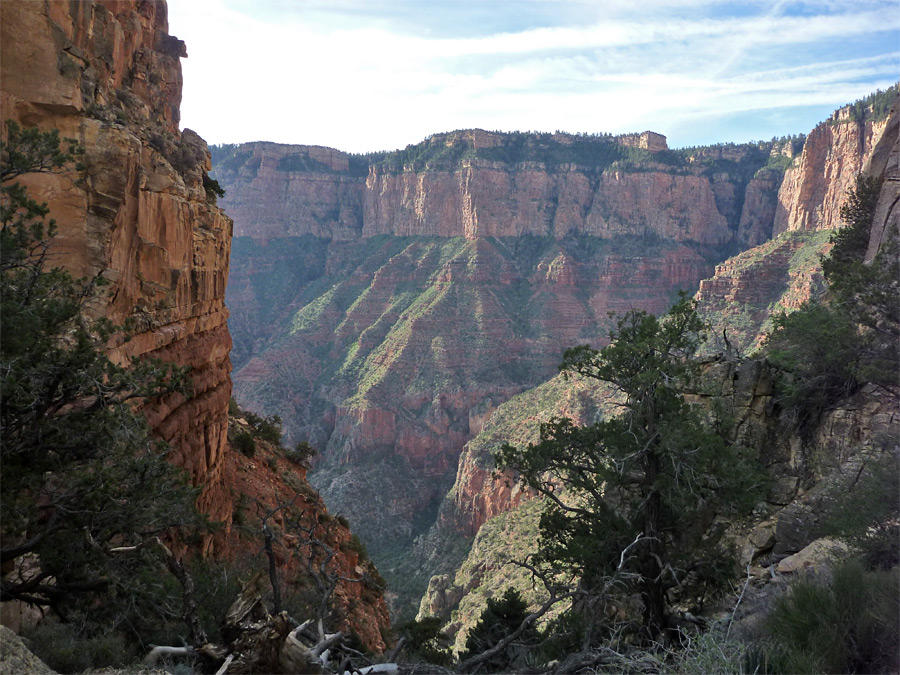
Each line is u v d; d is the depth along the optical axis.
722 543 21.03
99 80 17.19
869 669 7.78
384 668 9.31
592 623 11.77
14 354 9.09
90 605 9.31
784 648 8.37
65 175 13.94
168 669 7.86
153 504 9.98
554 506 22.22
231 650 7.76
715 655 8.38
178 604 9.96
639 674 9.41
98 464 9.82
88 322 13.12
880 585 8.55
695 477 19.11
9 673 6.26
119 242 15.55
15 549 9.00
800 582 9.62
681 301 21.25
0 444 9.01
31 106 13.69
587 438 21.91
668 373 20.67
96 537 9.51
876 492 12.57
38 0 13.74
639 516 20.12
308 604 13.54
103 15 17.41
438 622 18.86
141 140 17.80
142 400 16.16
